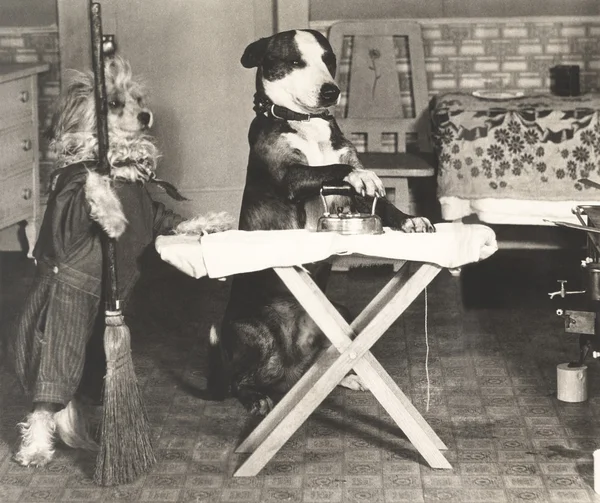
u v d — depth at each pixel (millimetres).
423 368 4648
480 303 5535
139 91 3920
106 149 3619
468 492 3490
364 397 4312
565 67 6195
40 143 6398
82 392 3891
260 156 4148
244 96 6434
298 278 3529
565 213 5746
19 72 5848
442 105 5945
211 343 4355
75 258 3613
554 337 5020
